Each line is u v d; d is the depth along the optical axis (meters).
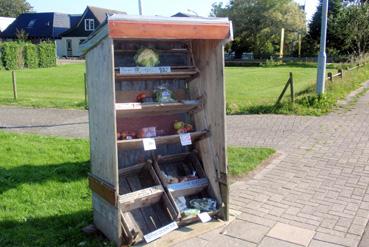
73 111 14.16
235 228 5.02
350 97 16.30
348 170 7.25
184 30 4.51
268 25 58.16
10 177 6.72
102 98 4.49
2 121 12.34
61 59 56.50
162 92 5.08
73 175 6.89
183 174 5.53
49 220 5.21
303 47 55.12
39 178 6.70
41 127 11.45
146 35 4.30
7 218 5.25
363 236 4.86
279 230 4.99
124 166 5.18
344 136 9.80
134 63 5.00
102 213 4.81
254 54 58.22
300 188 6.39
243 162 7.60
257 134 10.23
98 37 4.36
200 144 5.46
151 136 5.08
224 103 5.00
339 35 42.47
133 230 4.54
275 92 20.61
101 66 4.43
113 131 4.35
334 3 49.09
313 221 5.23
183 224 5.01
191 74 5.26
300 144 9.11
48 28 70.50
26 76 30.05
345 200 5.91
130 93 5.07
